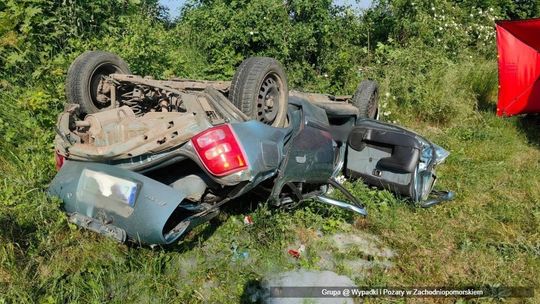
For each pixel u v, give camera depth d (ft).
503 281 12.16
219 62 23.94
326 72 27.40
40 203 11.86
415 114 26.13
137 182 10.50
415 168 16.01
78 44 18.71
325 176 14.88
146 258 11.37
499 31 24.86
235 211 14.12
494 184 18.38
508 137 23.82
